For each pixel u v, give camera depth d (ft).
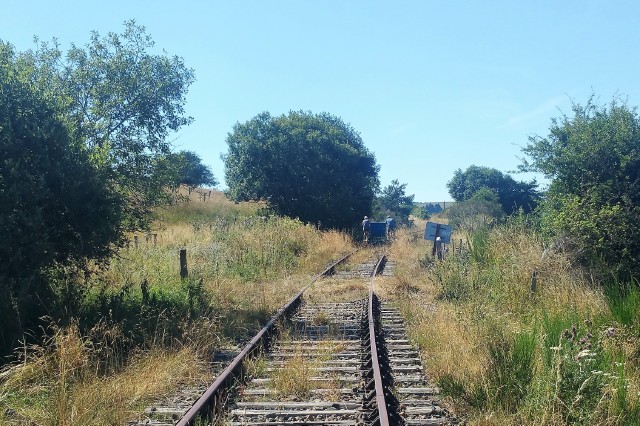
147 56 56.39
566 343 22.25
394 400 22.89
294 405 22.43
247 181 141.49
